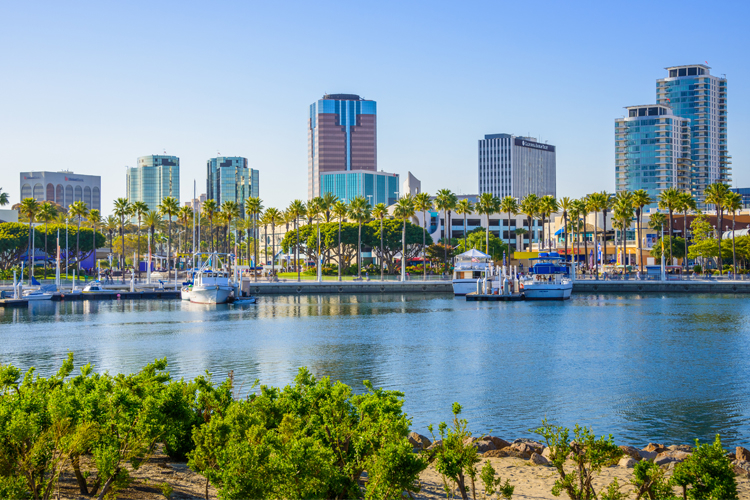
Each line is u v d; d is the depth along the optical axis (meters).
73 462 18.25
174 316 96.19
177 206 169.50
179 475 20.89
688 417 37.12
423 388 44.81
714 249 169.25
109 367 53.38
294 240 194.50
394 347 63.97
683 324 82.12
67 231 169.50
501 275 130.50
